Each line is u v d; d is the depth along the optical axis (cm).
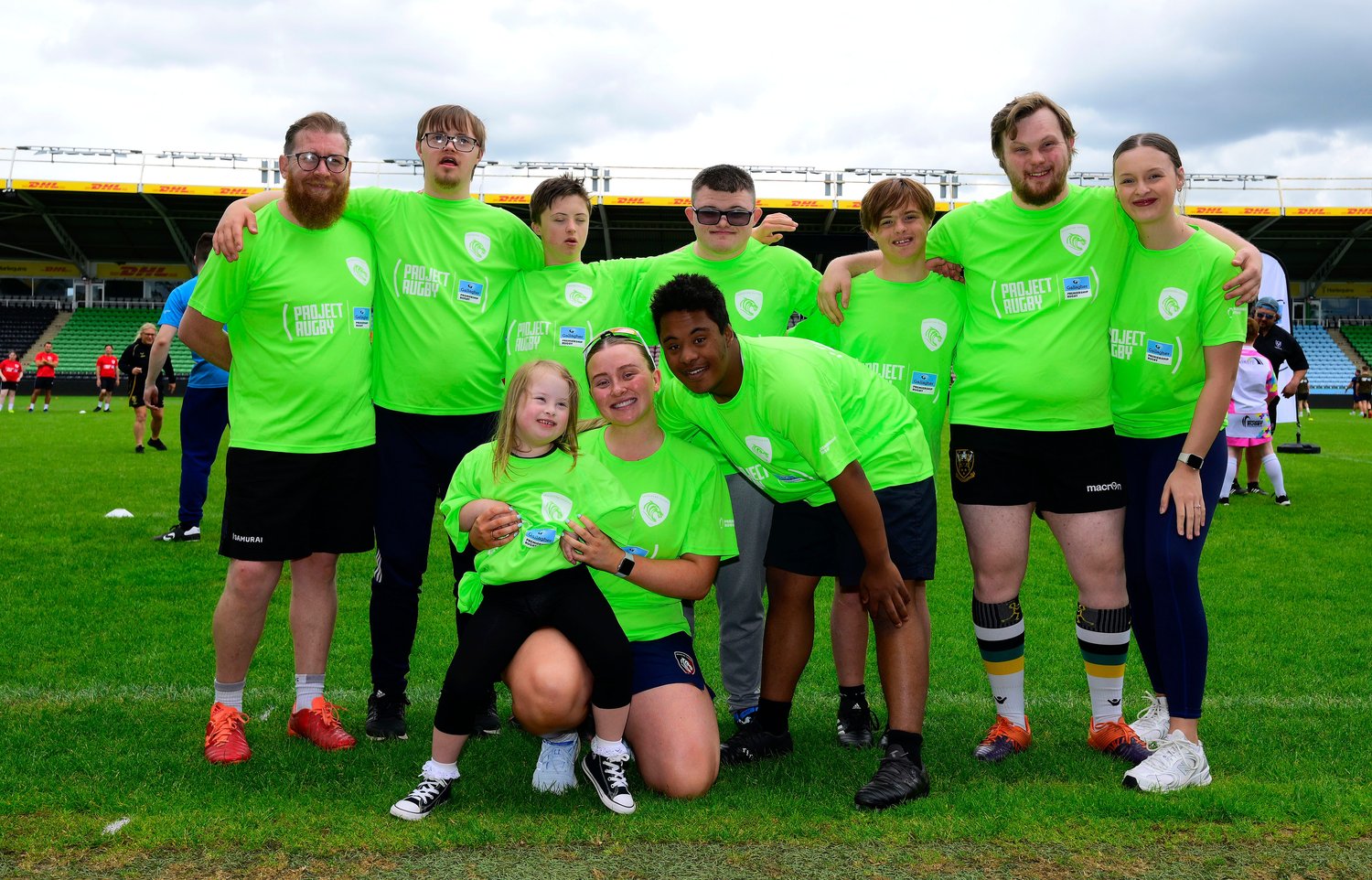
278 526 377
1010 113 381
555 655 322
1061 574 732
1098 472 377
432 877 270
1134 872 275
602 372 343
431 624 581
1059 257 383
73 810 314
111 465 1310
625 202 3609
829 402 338
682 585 349
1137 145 362
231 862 279
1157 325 374
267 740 394
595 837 297
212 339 405
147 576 673
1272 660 511
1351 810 312
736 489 416
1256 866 278
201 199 3834
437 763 323
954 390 400
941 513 1056
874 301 423
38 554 739
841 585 405
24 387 3644
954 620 600
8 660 487
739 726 426
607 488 347
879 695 475
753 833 299
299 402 383
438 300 413
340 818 308
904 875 273
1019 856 284
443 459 417
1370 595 655
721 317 321
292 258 388
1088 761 372
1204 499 368
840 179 3716
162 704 427
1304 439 2012
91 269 4384
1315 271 4422
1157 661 411
